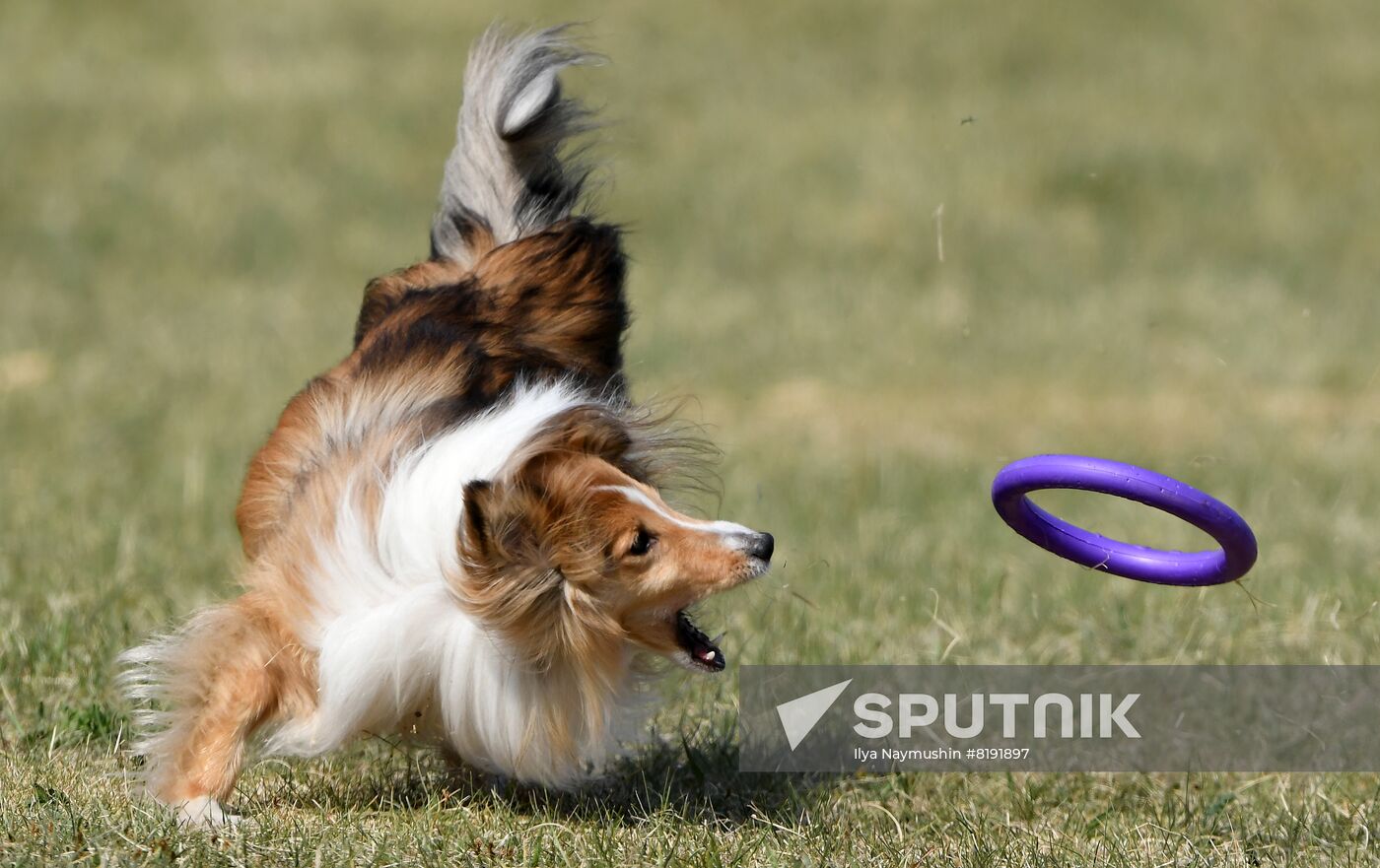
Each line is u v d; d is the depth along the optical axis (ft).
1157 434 57.52
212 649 24.11
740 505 47.75
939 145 97.50
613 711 24.76
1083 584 39.47
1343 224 86.74
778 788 27.78
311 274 81.87
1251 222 87.04
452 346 27.20
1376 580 38.73
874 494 49.96
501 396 25.61
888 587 38.70
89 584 35.81
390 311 30.14
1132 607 37.32
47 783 24.82
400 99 106.83
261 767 27.07
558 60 34.04
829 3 120.88
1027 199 90.07
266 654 23.93
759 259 82.99
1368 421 58.85
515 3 122.01
